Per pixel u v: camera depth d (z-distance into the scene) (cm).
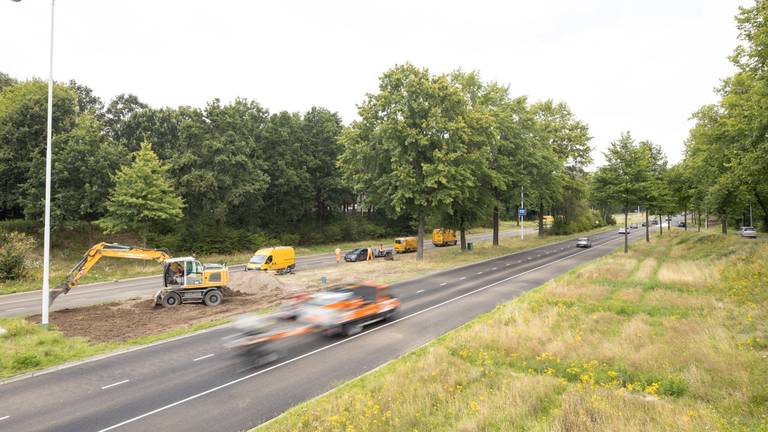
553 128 5741
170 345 1477
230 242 4356
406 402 890
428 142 3269
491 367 1084
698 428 667
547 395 891
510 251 4409
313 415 859
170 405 1004
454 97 3438
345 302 1549
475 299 2111
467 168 3450
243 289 2456
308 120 5831
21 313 2025
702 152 2922
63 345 1460
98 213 3903
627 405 795
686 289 1955
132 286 2817
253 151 5044
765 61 1809
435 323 1677
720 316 1405
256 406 989
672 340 1192
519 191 4509
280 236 5112
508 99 4575
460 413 829
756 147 1911
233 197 4178
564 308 1648
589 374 991
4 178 3678
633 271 2631
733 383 880
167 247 3972
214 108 4200
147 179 3503
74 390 1100
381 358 1291
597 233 7450
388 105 3431
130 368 1255
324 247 5459
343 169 3803
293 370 1211
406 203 3481
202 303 2177
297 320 1504
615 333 1345
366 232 6538
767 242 2827
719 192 3184
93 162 3556
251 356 1238
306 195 5362
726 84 2552
